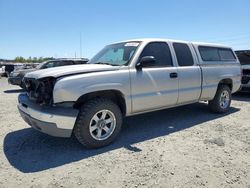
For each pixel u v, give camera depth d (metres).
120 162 3.43
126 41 4.95
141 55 4.41
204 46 5.84
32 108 3.67
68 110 3.52
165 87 4.70
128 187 2.78
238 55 10.48
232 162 3.41
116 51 4.82
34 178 3.00
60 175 3.07
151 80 4.45
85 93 3.63
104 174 3.09
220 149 3.88
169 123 5.43
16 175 3.07
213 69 5.81
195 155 3.65
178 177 3.00
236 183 2.86
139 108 4.39
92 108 3.75
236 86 6.71
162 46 4.89
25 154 3.72
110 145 4.08
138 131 4.85
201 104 7.55
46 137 4.46
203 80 5.54
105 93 4.08
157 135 4.60
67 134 3.62
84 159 3.53
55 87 3.44
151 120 5.70
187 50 5.37
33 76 3.77
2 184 2.86
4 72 25.00
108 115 4.05
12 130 4.93
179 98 5.04
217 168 3.23
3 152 3.80
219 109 6.23
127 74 4.12
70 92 3.49
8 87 14.19
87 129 3.74
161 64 4.76
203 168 3.23
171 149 3.89
